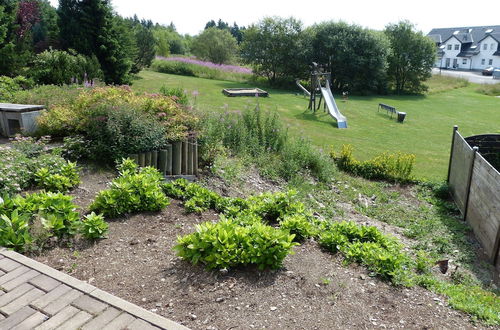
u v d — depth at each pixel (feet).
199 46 121.80
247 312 10.02
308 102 67.21
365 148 41.32
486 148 33.12
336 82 90.43
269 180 28.66
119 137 21.68
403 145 43.98
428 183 31.86
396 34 93.45
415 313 11.07
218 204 18.07
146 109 25.16
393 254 14.76
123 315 9.02
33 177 17.33
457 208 27.71
